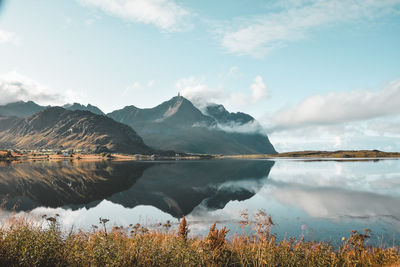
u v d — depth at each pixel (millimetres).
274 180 110062
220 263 10820
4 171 147750
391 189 77375
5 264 8922
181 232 15344
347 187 83188
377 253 13836
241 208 52344
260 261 11188
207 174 144875
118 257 9703
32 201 64062
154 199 67938
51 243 9984
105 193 78438
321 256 12297
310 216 41844
